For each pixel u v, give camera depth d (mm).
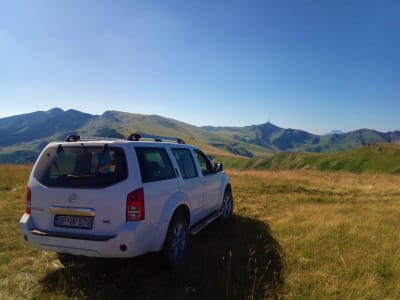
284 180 17828
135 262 4824
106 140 4492
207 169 6699
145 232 4004
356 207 9688
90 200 3936
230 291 4000
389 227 7094
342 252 5438
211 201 6594
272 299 3824
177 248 4816
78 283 4207
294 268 4789
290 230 6816
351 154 111000
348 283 4238
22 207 8711
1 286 4098
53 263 4863
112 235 3857
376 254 5227
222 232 6703
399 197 13406
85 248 3879
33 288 4070
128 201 3891
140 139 5035
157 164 4621
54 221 4141
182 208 5105
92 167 4109
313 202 11359
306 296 3928
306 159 124000
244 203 10500
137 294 3928
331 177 22609
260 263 4957
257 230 6832
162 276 4426
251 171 28484
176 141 6094
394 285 4223
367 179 22219
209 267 4730
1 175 14219
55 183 4180
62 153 4328
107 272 4543
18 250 5453
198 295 3916
